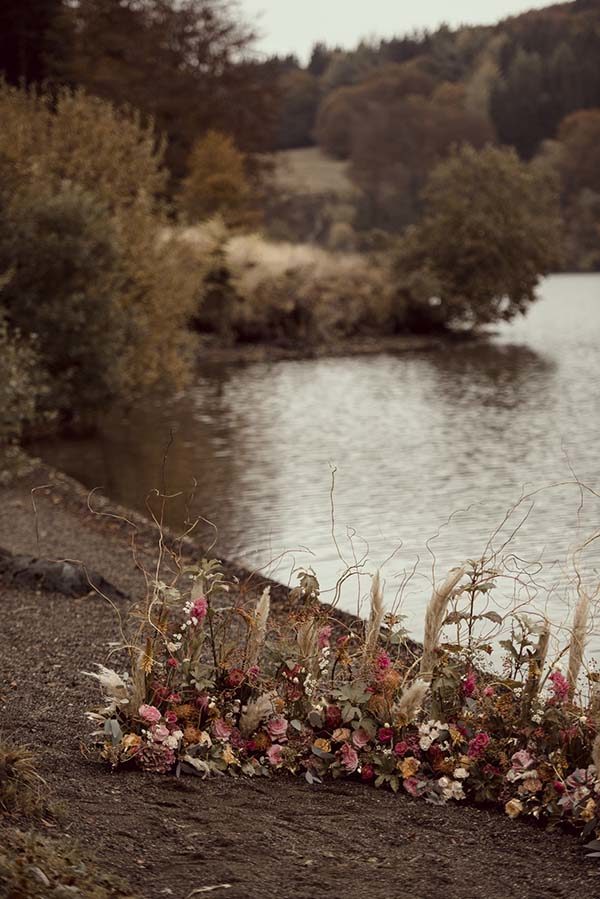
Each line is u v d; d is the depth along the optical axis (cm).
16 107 2467
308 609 616
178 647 584
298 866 439
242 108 6531
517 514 1356
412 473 1678
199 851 444
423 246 4656
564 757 534
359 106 14212
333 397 2723
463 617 600
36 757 531
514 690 593
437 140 13038
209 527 1315
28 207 2053
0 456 1631
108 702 607
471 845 484
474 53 15962
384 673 584
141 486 1605
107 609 900
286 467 1747
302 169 13550
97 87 5247
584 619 575
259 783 550
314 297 4175
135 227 2359
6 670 711
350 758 563
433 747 562
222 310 3981
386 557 1148
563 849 485
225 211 4488
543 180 4809
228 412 2470
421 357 3769
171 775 543
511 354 3800
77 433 2161
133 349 2202
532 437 2030
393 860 458
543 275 4794
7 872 368
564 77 14562
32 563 972
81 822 456
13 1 4594
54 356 2039
